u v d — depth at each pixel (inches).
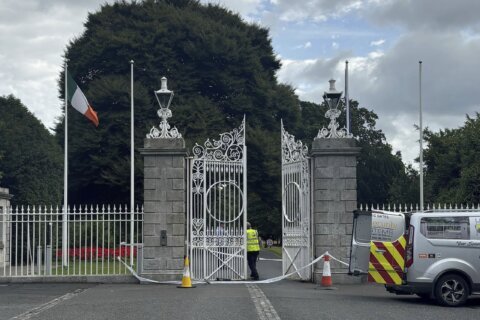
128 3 1868.8
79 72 1782.7
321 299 677.3
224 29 1830.7
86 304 644.1
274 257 1813.5
